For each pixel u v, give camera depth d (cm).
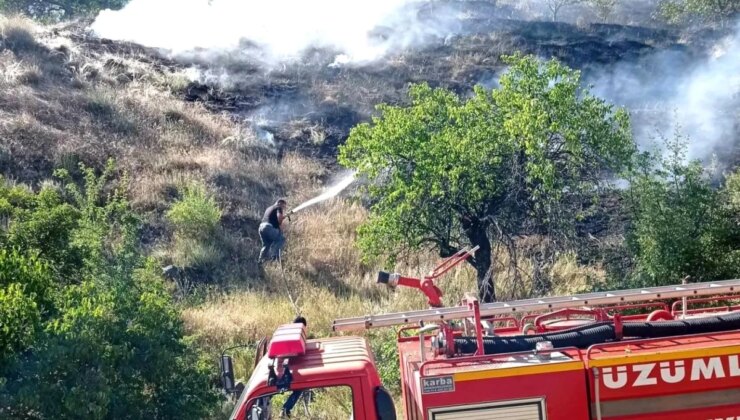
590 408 637
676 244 1267
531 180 1327
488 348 691
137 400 936
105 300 975
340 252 1788
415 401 671
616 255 1433
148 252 1708
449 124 1431
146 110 2295
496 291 1388
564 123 1317
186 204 1827
